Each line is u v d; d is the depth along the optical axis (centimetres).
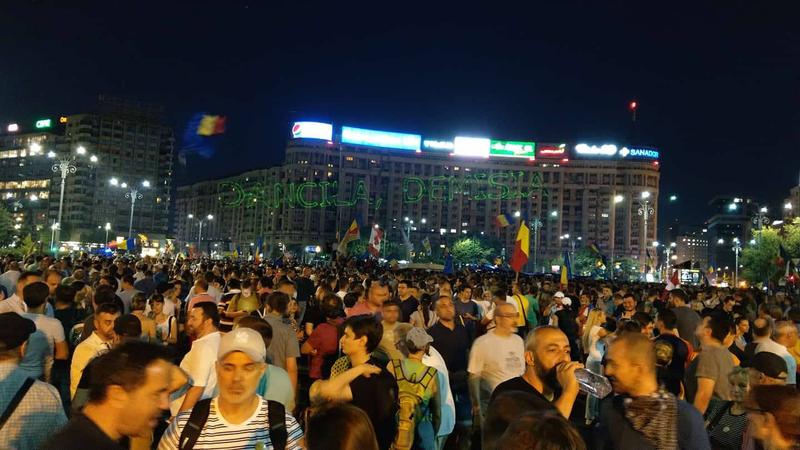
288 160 17800
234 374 408
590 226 18400
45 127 16738
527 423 269
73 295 998
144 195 16075
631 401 402
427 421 634
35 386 430
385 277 2120
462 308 1317
